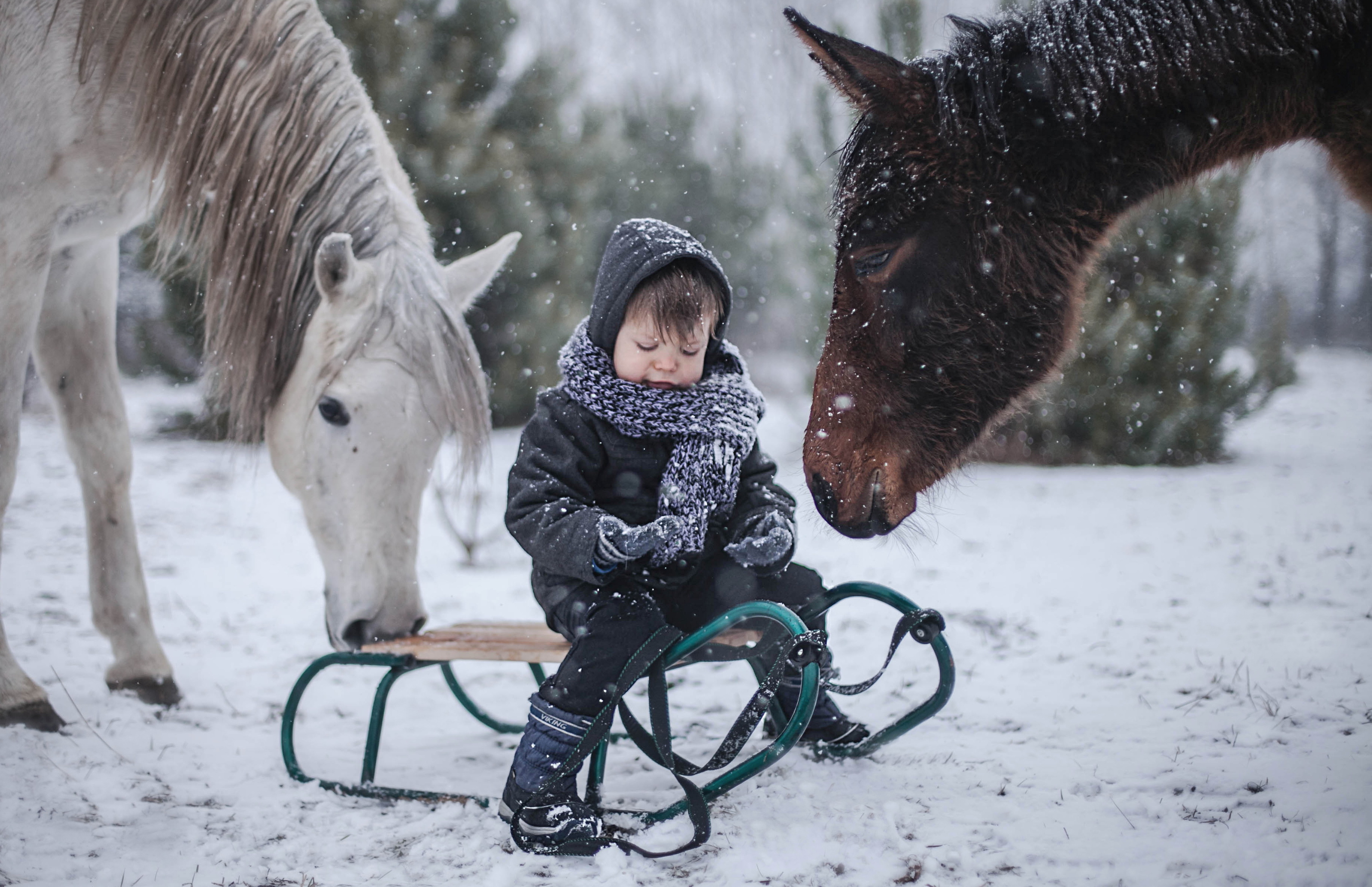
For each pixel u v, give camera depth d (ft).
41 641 12.80
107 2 9.14
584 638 6.53
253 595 16.92
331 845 6.70
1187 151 7.13
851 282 7.41
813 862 6.08
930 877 5.86
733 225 57.16
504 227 37.65
